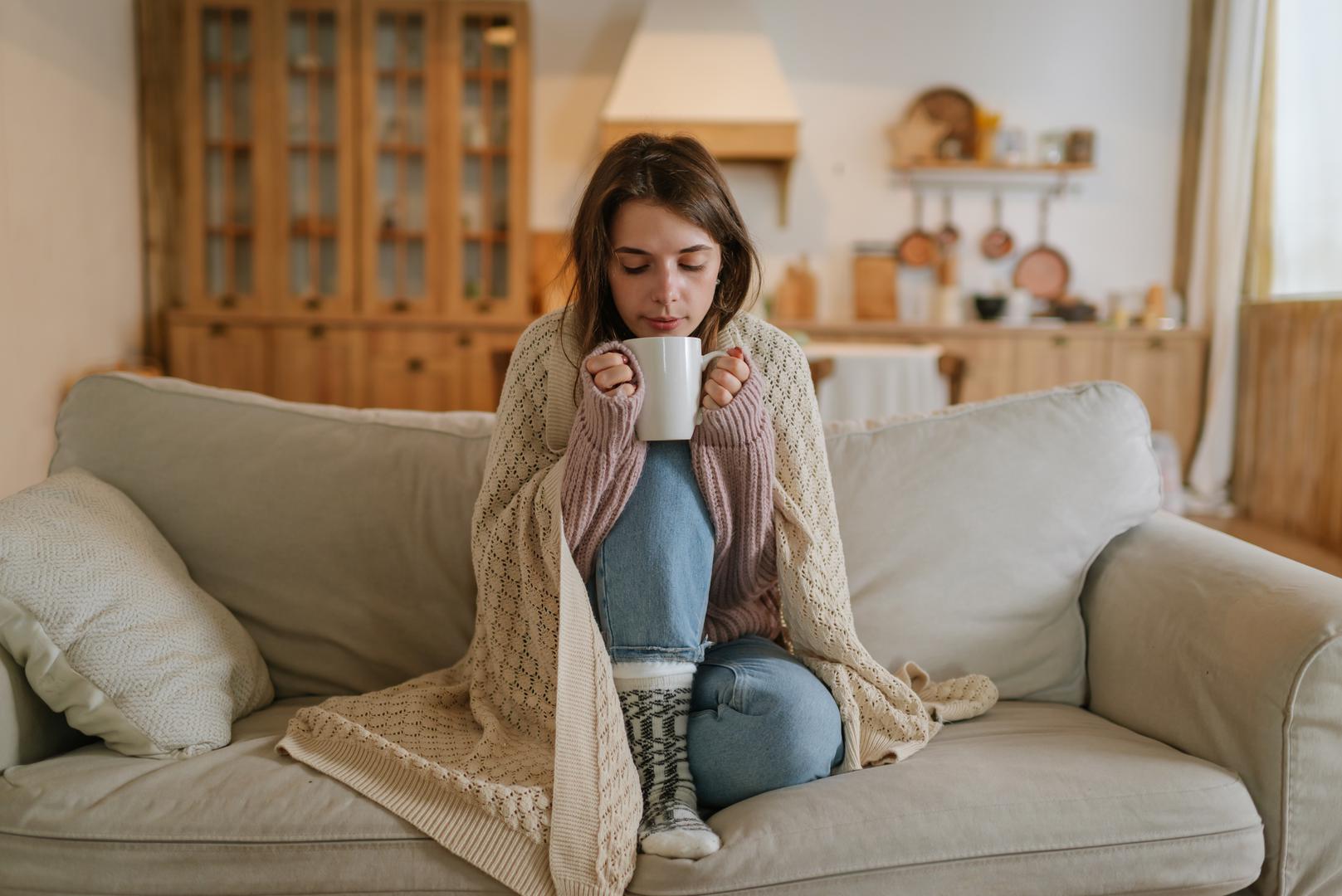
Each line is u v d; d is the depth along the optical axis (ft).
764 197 16.26
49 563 3.87
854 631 4.17
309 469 4.85
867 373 12.40
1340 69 12.96
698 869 3.23
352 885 3.34
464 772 3.59
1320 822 3.61
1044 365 15.17
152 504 4.76
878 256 16.29
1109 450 5.01
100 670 3.79
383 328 15.14
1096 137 16.30
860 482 4.90
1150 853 3.47
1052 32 16.15
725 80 15.03
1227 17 15.10
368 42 14.89
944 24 16.12
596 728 3.48
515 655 4.03
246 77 15.12
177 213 15.26
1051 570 4.81
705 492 3.74
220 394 5.11
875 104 16.21
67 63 12.70
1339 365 12.39
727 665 3.72
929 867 3.34
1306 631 3.64
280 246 15.12
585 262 4.00
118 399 4.99
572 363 4.16
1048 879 3.42
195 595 4.38
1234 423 15.14
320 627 4.70
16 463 11.40
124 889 3.37
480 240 15.47
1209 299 15.78
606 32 15.89
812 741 3.62
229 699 4.10
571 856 3.27
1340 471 12.26
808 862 3.27
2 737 3.70
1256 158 14.74
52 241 12.30
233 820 3.40
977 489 4.87
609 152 3.93
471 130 15.35
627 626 3.63
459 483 4.89
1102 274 16.55
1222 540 4.64
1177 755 3.87
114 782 3.56
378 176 15.29
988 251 16.46
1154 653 4.33
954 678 4.66
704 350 4.19
